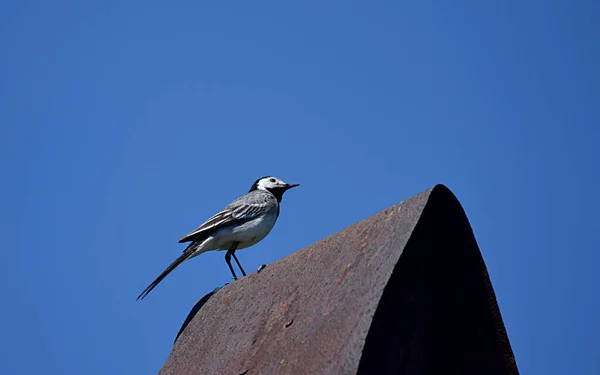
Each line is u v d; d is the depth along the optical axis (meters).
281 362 9.16
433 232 9.85
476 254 9.82
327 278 9.93
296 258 11.39
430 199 9.47
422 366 9.81
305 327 9.39
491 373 10.13
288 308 10.23
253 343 10.22
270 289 11.21
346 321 8.69
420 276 9.95
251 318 10.95
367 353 8.48
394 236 9.35
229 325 11.44
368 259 9.40
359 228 10.38
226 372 10.09
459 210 9.62
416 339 9.62
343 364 8.09
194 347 11.84
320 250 10.87
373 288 8.75
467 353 10.20
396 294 9.38
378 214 10.30
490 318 9.95
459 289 10.12
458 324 10.21
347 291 9.19
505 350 9.97
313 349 8.80
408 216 9.46
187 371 11.24
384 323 8.98
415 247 9.77
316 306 9.59
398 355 9.18
